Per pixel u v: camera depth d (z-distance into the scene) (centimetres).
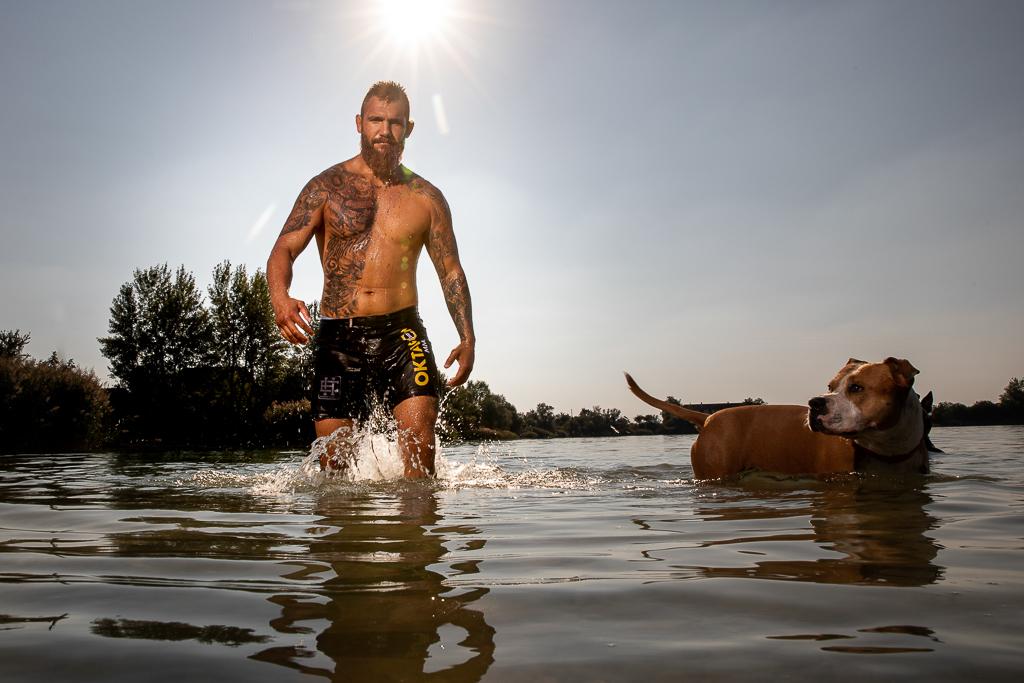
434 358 468
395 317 460
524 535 217
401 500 314
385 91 476
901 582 152
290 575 163
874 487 350
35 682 100
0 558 184
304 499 318
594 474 475
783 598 140
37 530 234
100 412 1844
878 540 203
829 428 394
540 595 144
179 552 191
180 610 135
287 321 433
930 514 253
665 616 129
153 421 2800
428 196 482
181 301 3116
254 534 220
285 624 125
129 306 3092
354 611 133
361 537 214
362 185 472
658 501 308
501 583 154
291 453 1144
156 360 3058
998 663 103
